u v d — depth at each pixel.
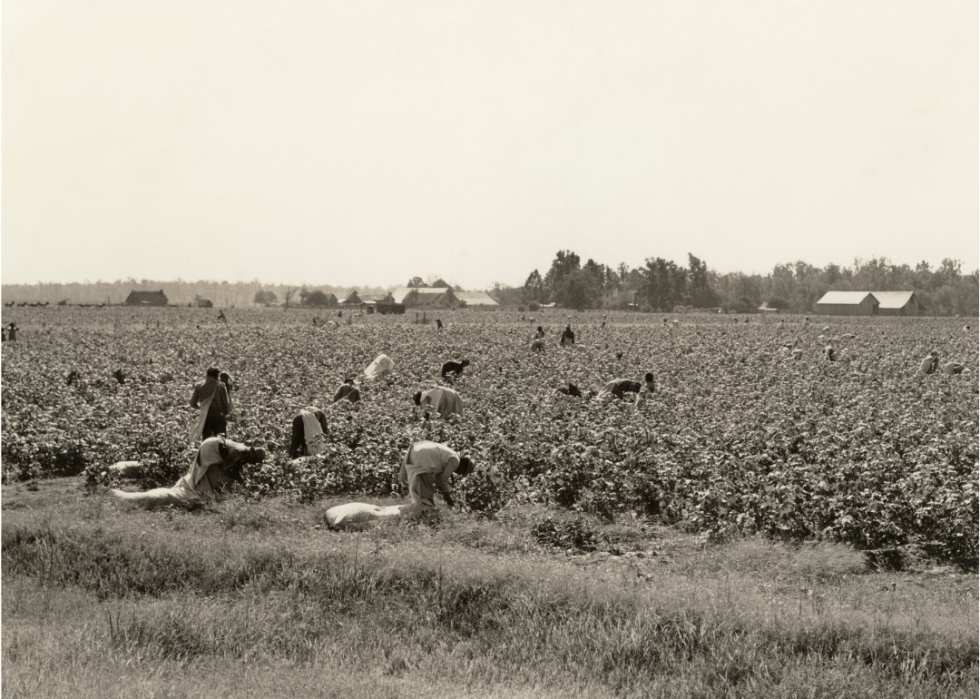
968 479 12.34
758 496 12.12
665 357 36.22
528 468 14.69
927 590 10.01
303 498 13.49
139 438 15.25
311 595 9.66
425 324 74.31
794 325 78.50
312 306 155.00
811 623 8.57
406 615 9.23
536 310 142.00
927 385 25.38
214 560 10.29
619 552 11.45
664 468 13.49
